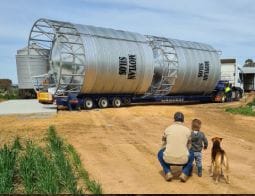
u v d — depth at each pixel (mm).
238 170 11281
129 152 13688
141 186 9477
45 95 29828
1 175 8883
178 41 35844
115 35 30438
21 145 14344
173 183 9750
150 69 31578
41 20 28078
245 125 21859
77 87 28016
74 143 15266
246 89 61219
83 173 10250
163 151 10000
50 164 10070
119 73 29594
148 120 23422
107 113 26312
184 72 34688
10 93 53812
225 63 44812
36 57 34094
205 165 11758
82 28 28844
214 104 37625
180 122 9977
